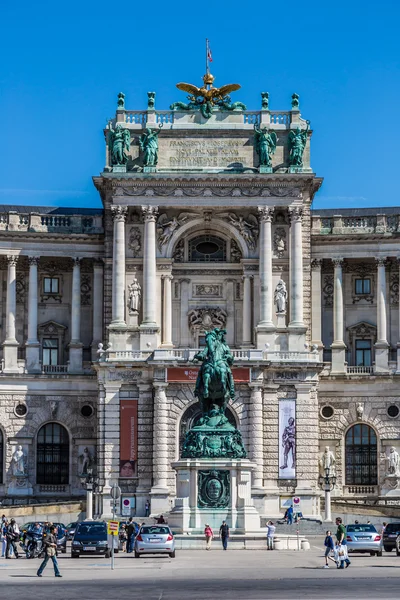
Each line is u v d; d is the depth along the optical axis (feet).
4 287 431.84
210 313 419.95
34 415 420.36
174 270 420.36
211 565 252.21
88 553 281.74
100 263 428.56
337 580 213.66
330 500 399.24
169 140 413.18
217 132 412.98
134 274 408.67
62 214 441.68
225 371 307.99
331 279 434.71
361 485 419.95
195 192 409.08
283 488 397.80
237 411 398.42
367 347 434.71
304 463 398.21
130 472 396.78
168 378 395.75
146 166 407.44
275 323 407.03
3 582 213.87
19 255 425.28
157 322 409.49
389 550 307.58
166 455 394.32
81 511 392.06
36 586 204.95
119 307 404.98
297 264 407.23
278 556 277.64
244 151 412.77
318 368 401.49
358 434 423.23
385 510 390.01
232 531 300.61
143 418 399.24
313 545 327.26
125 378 399.65
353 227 430.20
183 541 293.84
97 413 412.36
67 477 421.18
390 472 416.67
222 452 304.30
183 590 195.21
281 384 401.70
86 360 427.74
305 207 413.80
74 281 428.15
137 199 407.23
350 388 423.23
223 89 415.44
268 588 197.67
